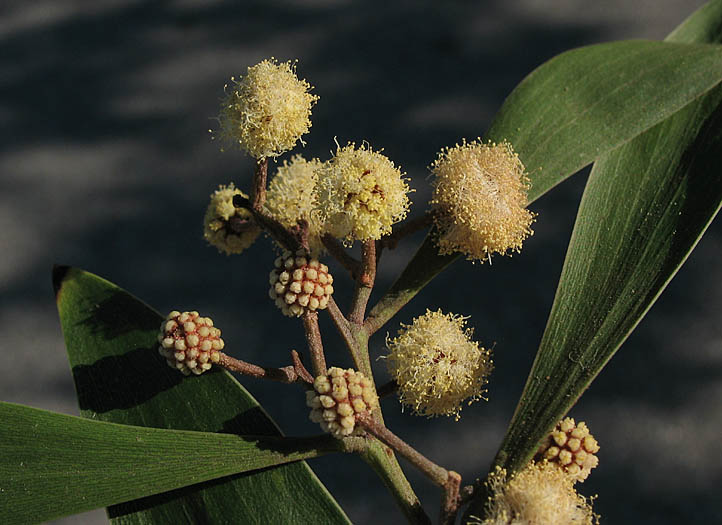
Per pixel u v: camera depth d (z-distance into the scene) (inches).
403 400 7.7
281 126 7.7
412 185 26.7
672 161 7.9
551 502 7.3
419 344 7.7
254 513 7.6
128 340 8.0
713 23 8.4
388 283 23.7
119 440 7.5
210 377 7.9
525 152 8.2
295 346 22.9
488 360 7.8
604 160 8.0
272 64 7.8
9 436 7.5
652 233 7.8
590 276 7.8
